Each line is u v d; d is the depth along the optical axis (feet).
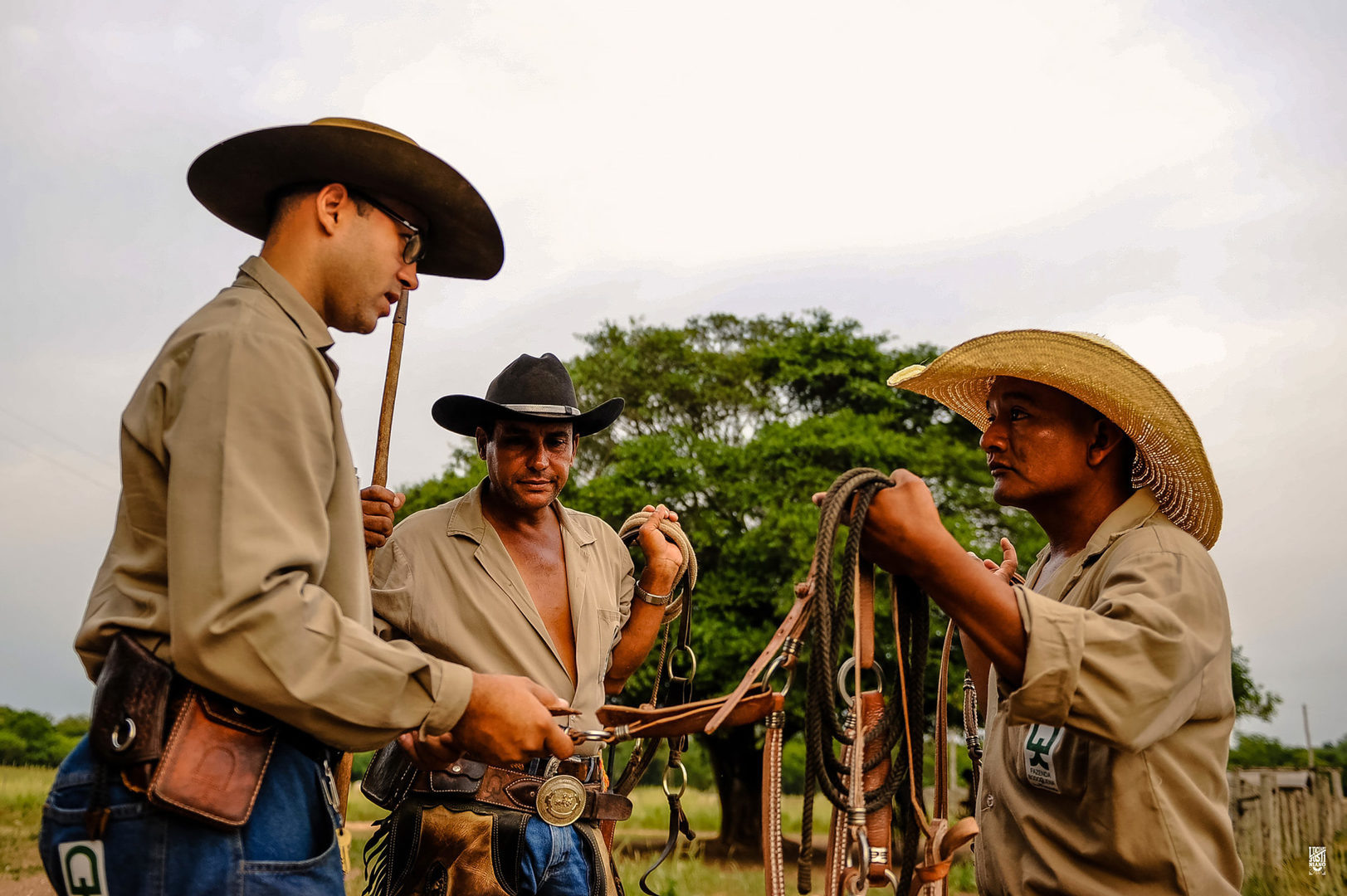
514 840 9.28
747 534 54.44
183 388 6.12
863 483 6.36
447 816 9.30
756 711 6.51
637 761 9.90
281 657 5.82
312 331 6.79
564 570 10.65
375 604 10.00
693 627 51.65
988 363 8.14
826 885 6.20
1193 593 6.94
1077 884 7.23
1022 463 8.18
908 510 6.37
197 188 7.54
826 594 6.08
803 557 52.21
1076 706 6.30
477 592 10.09
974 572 6.38
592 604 10.53
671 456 58.18
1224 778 7.45
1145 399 7.68
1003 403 8.31
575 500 59.11
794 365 69.51
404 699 6.26
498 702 6.49
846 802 6.17
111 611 6.17
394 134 7.22
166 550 6.12
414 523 10.46
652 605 11.07
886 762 6.76
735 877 35.86
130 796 5.84
